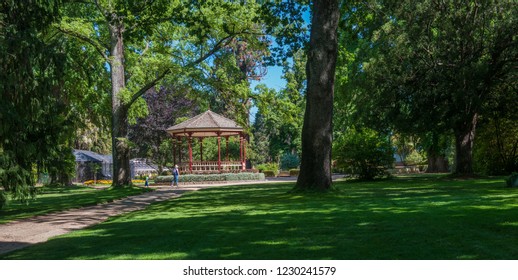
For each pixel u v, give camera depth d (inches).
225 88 1272.1
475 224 350.0
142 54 1347.2
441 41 1087.6
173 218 499.8
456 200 542.0
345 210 488.4
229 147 2363.4
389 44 1139.3
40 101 617.3
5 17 616.1
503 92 1141.1
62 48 666.2
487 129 1255.5
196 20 909.8
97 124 1770.4
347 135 1301.7
